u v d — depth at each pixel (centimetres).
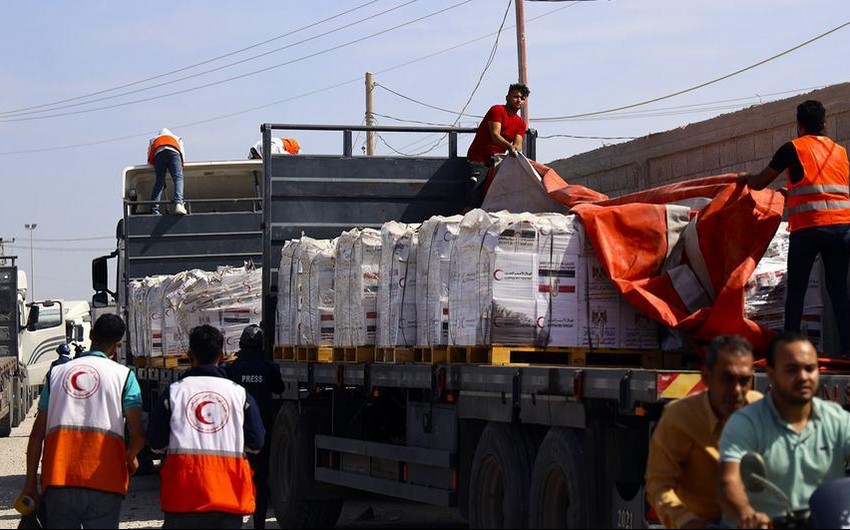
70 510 750
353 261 1104
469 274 920
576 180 1769
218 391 746
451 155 1398
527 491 861
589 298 902
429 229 988
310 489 1227
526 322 888
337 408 1205
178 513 729
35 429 796
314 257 1190
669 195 927
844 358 848
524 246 895
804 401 540
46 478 750
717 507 584
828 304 912
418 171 1378
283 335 1269
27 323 3100
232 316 1480
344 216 1357
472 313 912
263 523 1177
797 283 855
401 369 1027
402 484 1050
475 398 923
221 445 739
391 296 1043
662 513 573
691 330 859
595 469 777
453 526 1236
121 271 1866
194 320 1491
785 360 539
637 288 880
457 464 960
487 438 902
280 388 1198
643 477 771
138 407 775
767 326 891
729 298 840
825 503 530
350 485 1147
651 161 1555
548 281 896
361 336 1089
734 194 884
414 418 1059
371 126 1367
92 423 756
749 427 546
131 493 1597
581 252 902
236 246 1752
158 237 1745
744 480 520
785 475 548
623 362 925
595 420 777
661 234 895
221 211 1855
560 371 795
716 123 1403
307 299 1201
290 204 1344
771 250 909
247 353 1189
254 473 1170
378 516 1341
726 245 876
